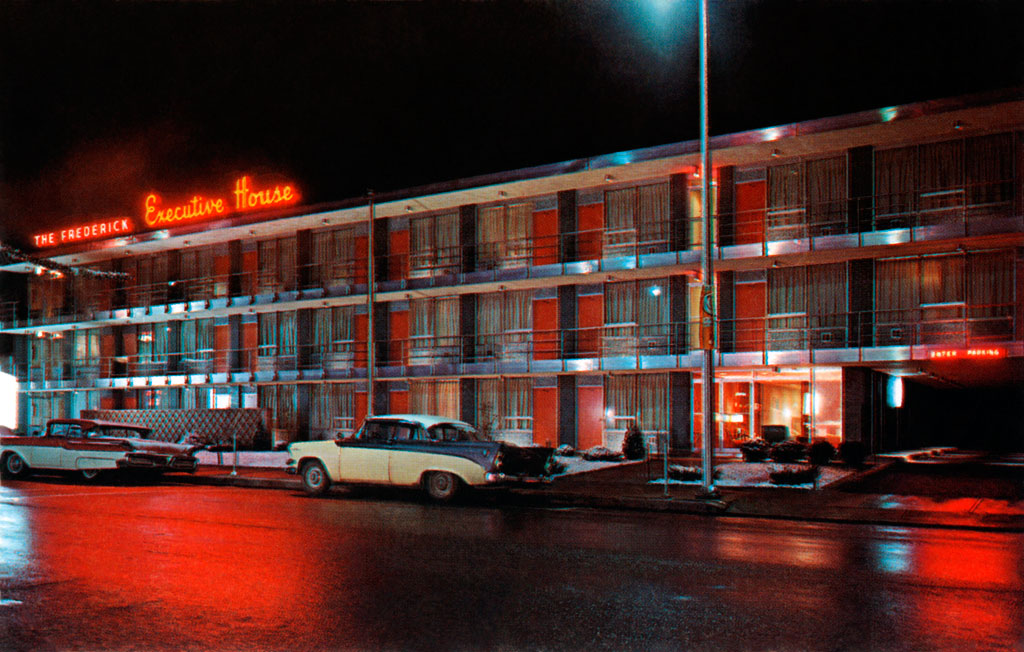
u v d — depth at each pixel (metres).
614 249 27.66
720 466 20.23
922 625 6.30
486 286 29.56
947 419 33.50
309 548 9.67
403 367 31.20
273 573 8.15
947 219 22.27
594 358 27.39
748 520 13.12
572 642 5.82
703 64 15.44
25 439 20.33
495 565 8.63
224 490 18.00
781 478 16.97
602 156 25.97
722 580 7.93
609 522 12.53
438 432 16.16
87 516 12.64
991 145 21.92
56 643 5.77
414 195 29.61
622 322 27.84
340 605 6.84
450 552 9.45
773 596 7.25
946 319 22.45
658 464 22.28
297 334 35.03
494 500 15.90
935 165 22.61
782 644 5.79
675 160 25.12
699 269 25.94
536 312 29.55
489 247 30.17
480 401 30.56
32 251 40.91
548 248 28.84
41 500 15.17
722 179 25.58
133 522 11.95
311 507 14.34
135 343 40.75
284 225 34.09
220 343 37.81
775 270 25.23
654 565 8.69
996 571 8.50
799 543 10.41
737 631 6.11
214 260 37.91
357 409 33.50
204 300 36.84
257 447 30.80
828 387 25.52
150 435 21.47
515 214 29.80
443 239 31.52
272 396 35.94
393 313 32.94
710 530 11.67
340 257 33.88
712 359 15.15
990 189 21.81
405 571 8.27
